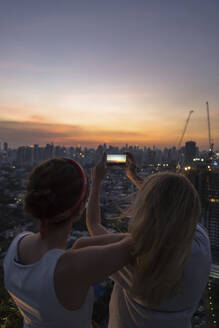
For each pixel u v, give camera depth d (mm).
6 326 3855
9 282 734
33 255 736
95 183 1166
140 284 709
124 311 888
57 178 708
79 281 630
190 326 825
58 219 708
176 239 674
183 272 744
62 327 660
